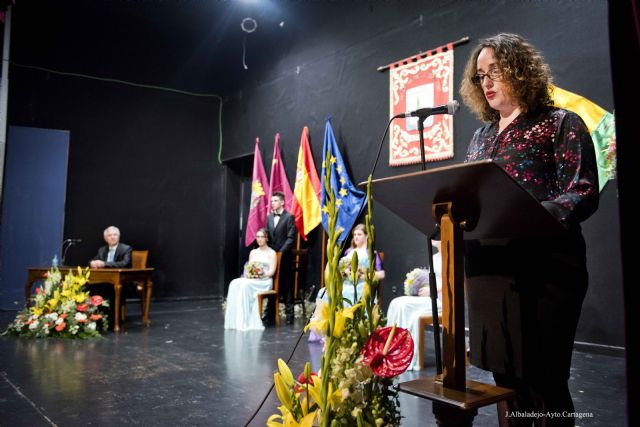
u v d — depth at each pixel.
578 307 1.30
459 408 1.06
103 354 4.16
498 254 1.40
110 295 5.85
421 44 5.89
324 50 7.34
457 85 5.45
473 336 1.46
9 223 7.50
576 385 3.17
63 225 7.86
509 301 1.36
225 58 9.51
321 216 6.84
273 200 7.07
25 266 7.56
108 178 8.64
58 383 3.20
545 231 1.17
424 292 3.95
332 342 1.17
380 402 1.19
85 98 8.53
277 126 8.20
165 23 8.87
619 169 0.94
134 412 2.64
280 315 6.70
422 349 3.77
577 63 4.50
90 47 8.58
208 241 9.47
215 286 9.46
